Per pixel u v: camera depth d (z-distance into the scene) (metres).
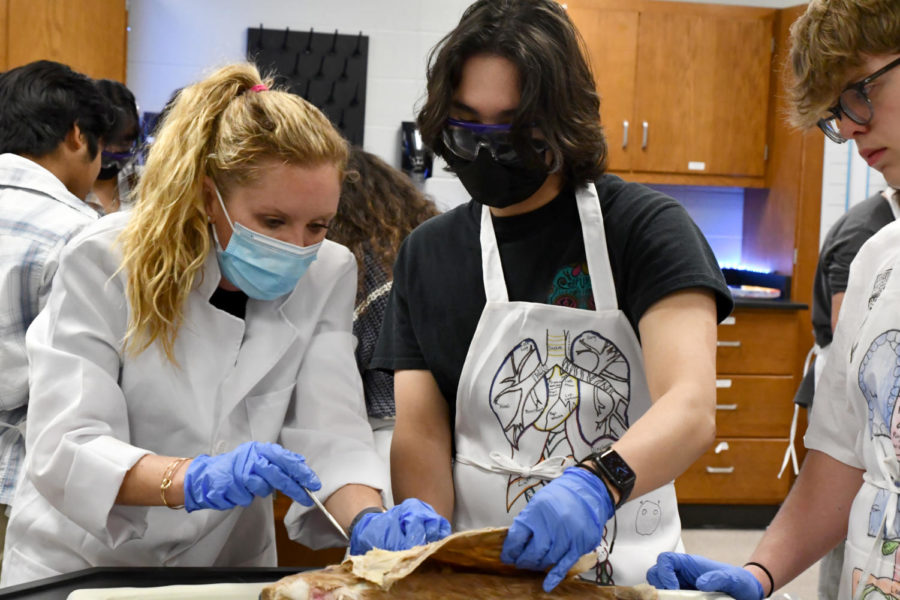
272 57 3.91
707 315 1.19
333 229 2.13
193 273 1.23
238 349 1.30
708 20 4.14
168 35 3.88
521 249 1.31
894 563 1.04
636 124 4.16
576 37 1.22
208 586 1.05
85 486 1.14
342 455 1.30
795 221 4.14
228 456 1.13
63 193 1.88
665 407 1.11
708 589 1.09
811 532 1.24
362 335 2.09
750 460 4.04
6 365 1.72
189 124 1.23
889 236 1.16
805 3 4.04
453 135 1.20
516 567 1.04
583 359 1.28
